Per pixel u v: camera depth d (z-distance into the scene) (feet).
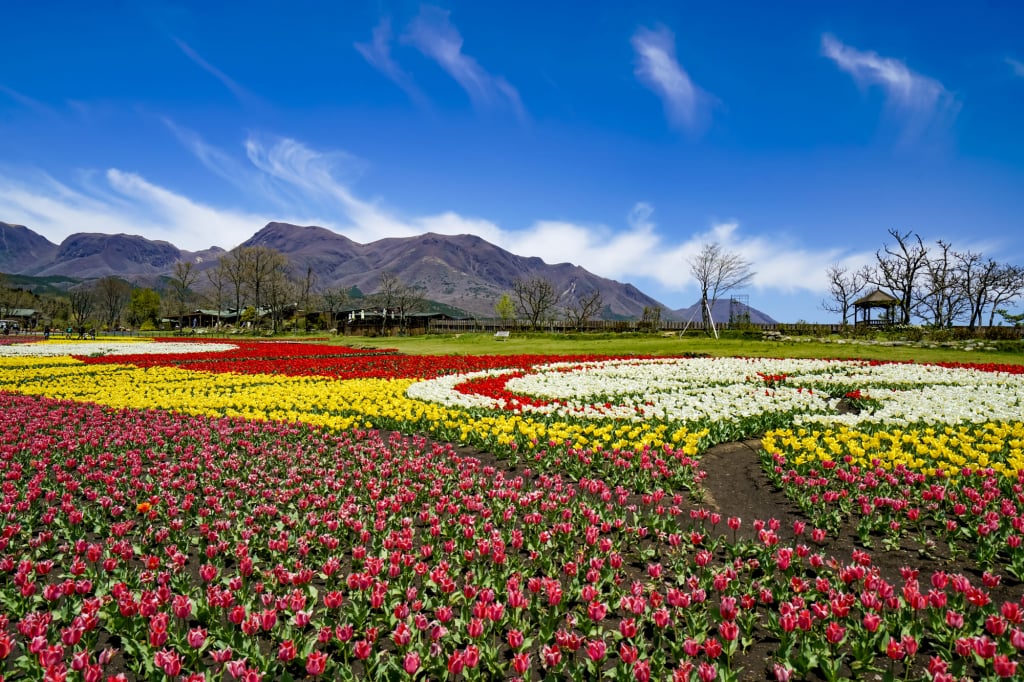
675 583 17.53
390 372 77.87
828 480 26.08
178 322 493.36
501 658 14.33
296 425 39.78
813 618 15.08
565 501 23.81
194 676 11.79
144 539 20.58
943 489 22.18
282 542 18.67
